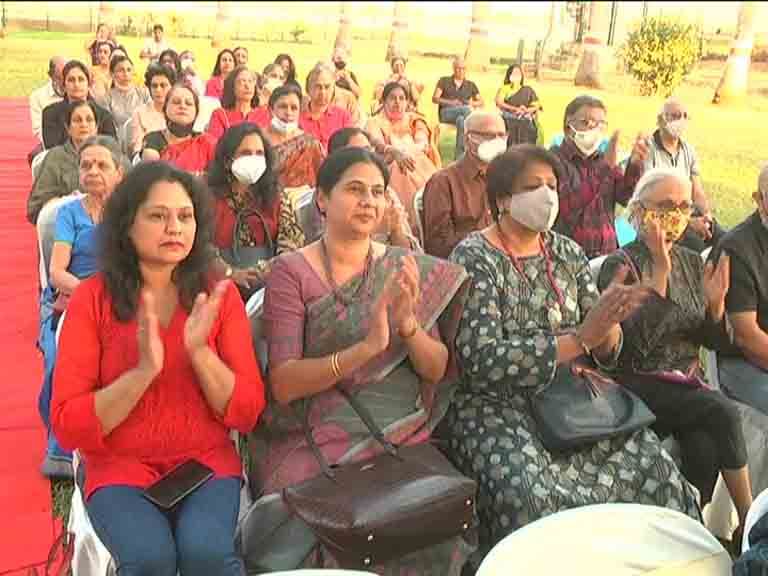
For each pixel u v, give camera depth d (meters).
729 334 3.77
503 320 3.30
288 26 26.89
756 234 3.76
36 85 18.97
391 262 3.10
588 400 3.25
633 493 3.15
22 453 4.20
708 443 3.47
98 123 7.21
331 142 5.60
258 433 3.09
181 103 6.48
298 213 4.64
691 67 12.57
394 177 6.05
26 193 9.55
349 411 3.00
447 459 3.09
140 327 2.65
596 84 15.45
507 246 3.39
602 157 5.54
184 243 2.79
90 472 2.75
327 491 2.70
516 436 3.16
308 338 3.03
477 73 20.47
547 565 2.31
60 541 2.90
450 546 2.86
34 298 6.27
